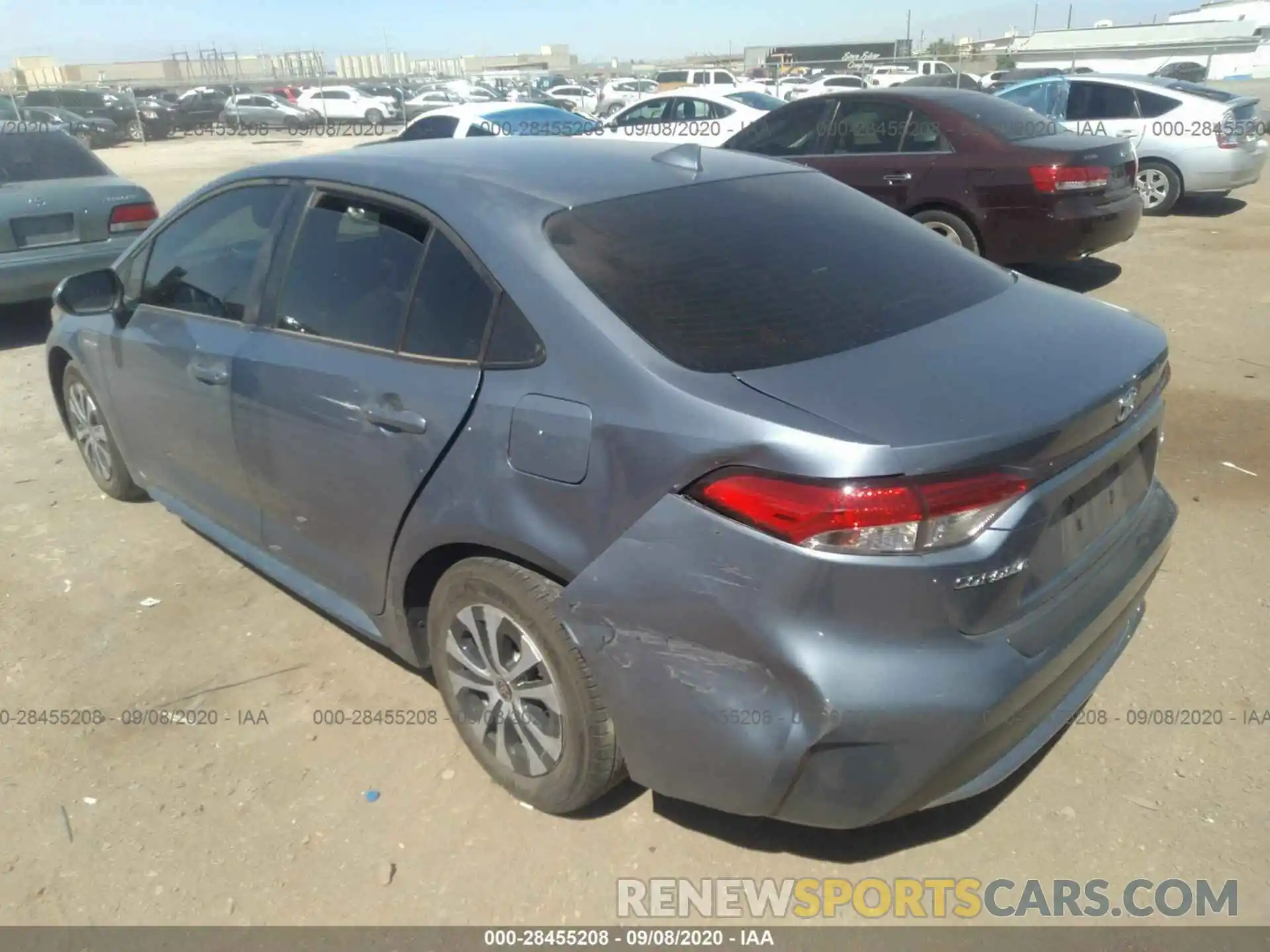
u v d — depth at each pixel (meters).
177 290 3.75
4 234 7.30
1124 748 2.92
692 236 2.72
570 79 50.44
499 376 2.52
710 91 15.69
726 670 2.18
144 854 2.68
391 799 2.85
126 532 4.51
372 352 2.88
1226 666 3.26
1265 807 2.69
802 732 2.10
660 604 2.22
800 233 2.89
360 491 2.91
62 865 2.65
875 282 2.72
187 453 3.75
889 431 2.04
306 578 3.39
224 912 2.50
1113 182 7.56
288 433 3.12
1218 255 9.17
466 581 2.67
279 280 3.26
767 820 2.73
